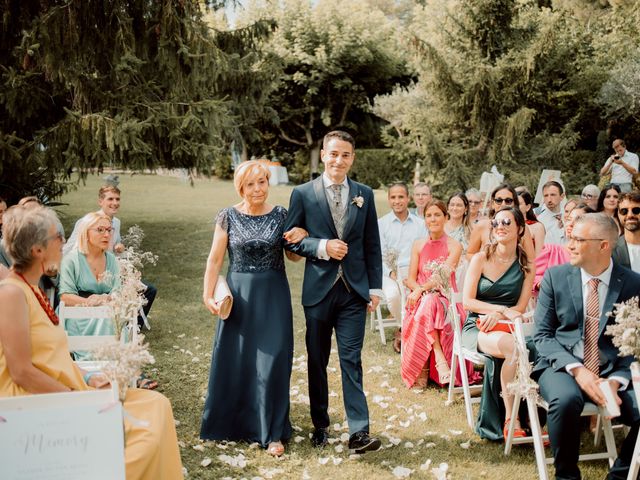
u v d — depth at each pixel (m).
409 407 4.77
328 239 4.00
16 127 9.41
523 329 3.99
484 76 15.59
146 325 6.43
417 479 3.65
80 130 8.24
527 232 4.58
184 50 8.62
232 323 4.05
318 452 3.98
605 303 3.64
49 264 2.81
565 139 16.33
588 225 3.62
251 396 4.05
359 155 24.89
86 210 15.05
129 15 8.73
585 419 4.54
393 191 6.86
